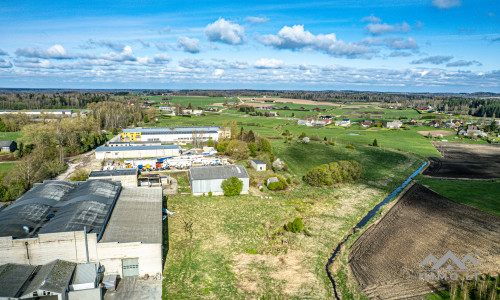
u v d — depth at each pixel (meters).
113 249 39.25
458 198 72.94
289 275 42.69
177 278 40.69
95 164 97.00
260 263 45.44
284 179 81.75
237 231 55.00
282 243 51.62
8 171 80.94
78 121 145.25
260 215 62.44
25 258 37.00
